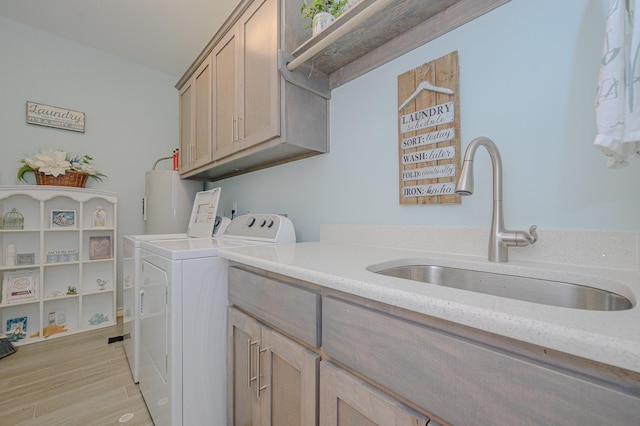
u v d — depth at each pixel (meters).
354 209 1.44
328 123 1.57
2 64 2.45
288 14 1.38
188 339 1.15
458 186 0.78
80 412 1.46
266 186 2.09
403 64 1.23
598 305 0.66
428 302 0.49
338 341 0.68
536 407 0.38
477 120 1.01
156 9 2.32
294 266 0.81
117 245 2.93
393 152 1.27
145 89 3.17
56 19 2.45
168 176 2.68
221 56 1.87
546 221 0.86
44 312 2.46
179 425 1.12
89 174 2.69
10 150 2.47
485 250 0.98
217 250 1.22
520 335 0.39
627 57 0.54
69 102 2.73
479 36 1.01
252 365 1.01
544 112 0.87
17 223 2.38
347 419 0.66
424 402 0.50
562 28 0.84
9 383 1.72
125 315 2.06
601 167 0.77
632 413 0.32
